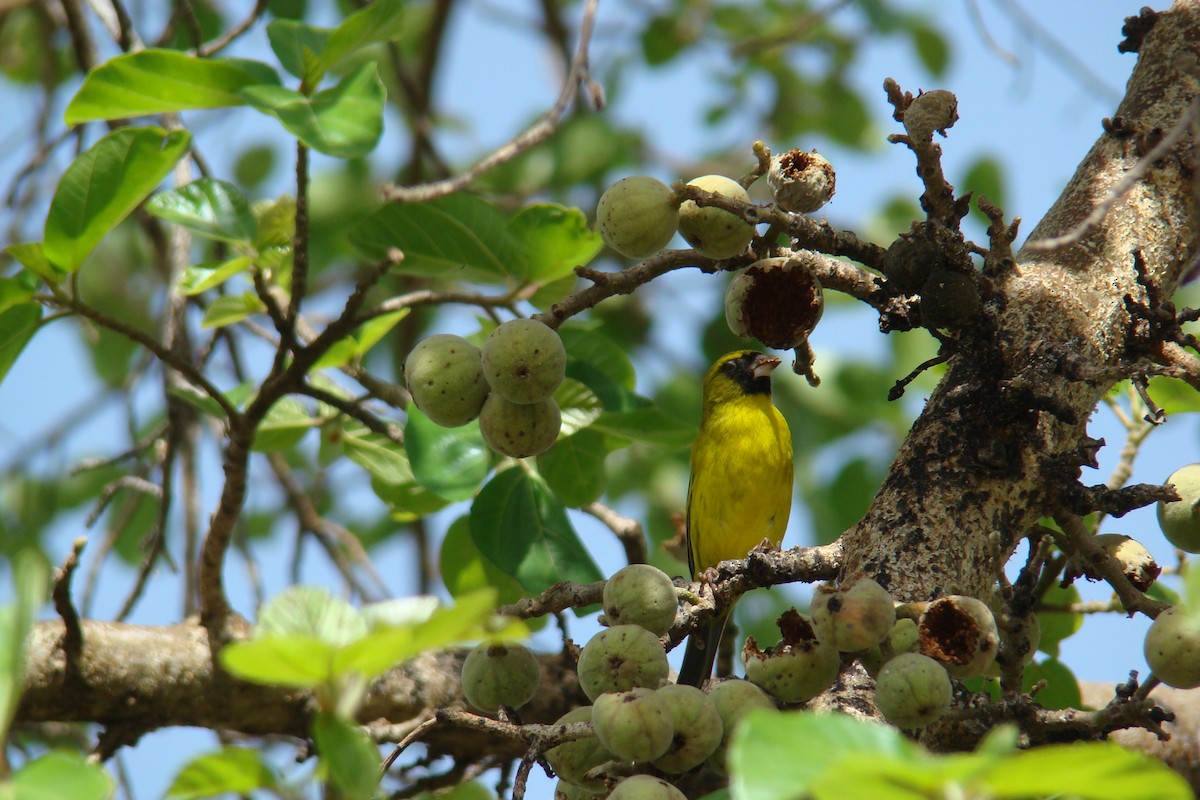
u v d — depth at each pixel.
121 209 7.94
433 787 9.05
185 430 12.79
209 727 8.92
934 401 6.95
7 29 17.58
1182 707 8.84
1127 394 9.39
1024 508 6.48
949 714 6.26
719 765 5.69
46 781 3.87
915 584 6.29
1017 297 6.88
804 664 5.67
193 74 7.43
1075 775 3.26
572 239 8.80
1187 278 7.91
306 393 8.10
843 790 3.25
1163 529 7.08
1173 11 8.59
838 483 15.71
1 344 8.06
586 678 5.77
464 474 8.99
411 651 4.17
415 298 8.42
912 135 6.13
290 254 9.64
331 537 12.65
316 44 7.94
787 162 6.65
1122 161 7.82
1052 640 9.11
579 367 9.72
